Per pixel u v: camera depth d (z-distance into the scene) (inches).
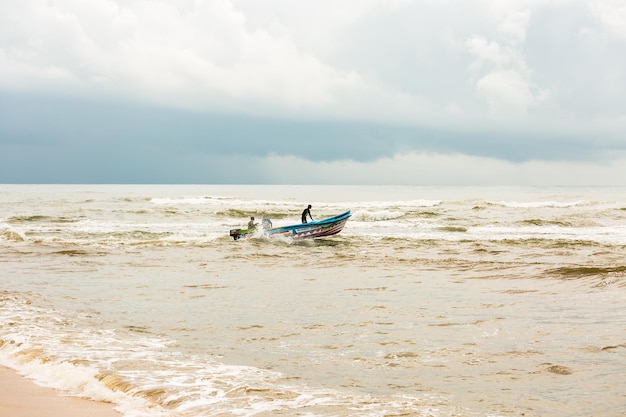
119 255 914.1
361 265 803.4
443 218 1684.3
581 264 779.4
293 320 434.6
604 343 357.1
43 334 366.9
